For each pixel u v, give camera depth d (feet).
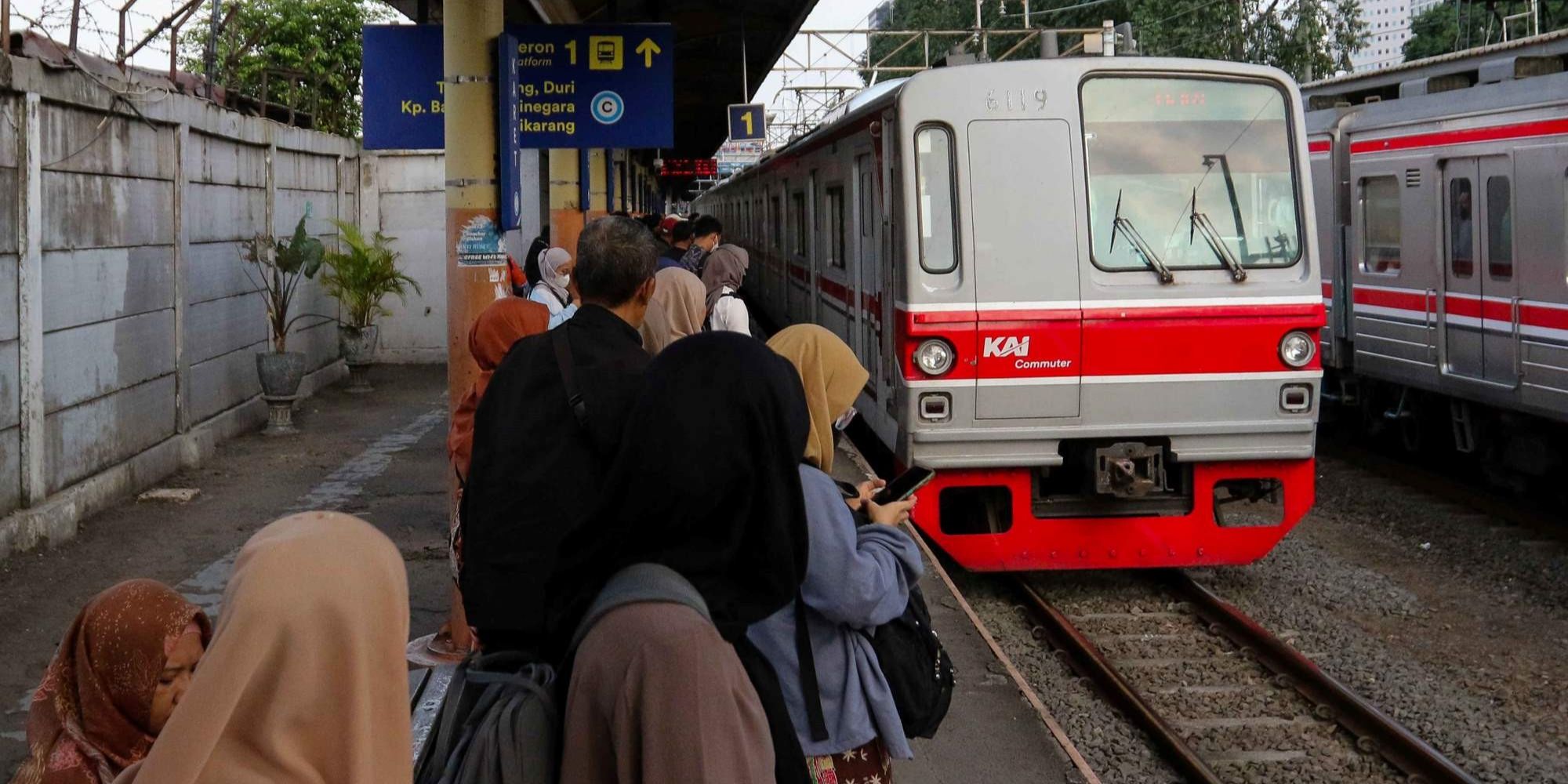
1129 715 20.15
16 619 20.89
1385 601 26.03
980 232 23.80
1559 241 31.81
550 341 11.05
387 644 5.34
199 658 7.12
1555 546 30.09
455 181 18.92
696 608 6.47
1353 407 46.73
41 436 25.40
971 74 23.97
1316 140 44.70
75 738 6.90
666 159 114.83
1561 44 33.81
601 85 27.02
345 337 48.44
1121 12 112.27
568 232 40.50
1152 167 24.27
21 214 24.50
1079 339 23.81
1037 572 28.32
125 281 29.99
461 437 16.55
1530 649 23.30
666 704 6.12
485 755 6.49
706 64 53.93
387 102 27.68
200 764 4.96
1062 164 23.98
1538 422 34.50
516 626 9.99
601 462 10.52
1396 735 18.52
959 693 17.52
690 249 31.35
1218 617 24.57
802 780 7.41
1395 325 40.01
